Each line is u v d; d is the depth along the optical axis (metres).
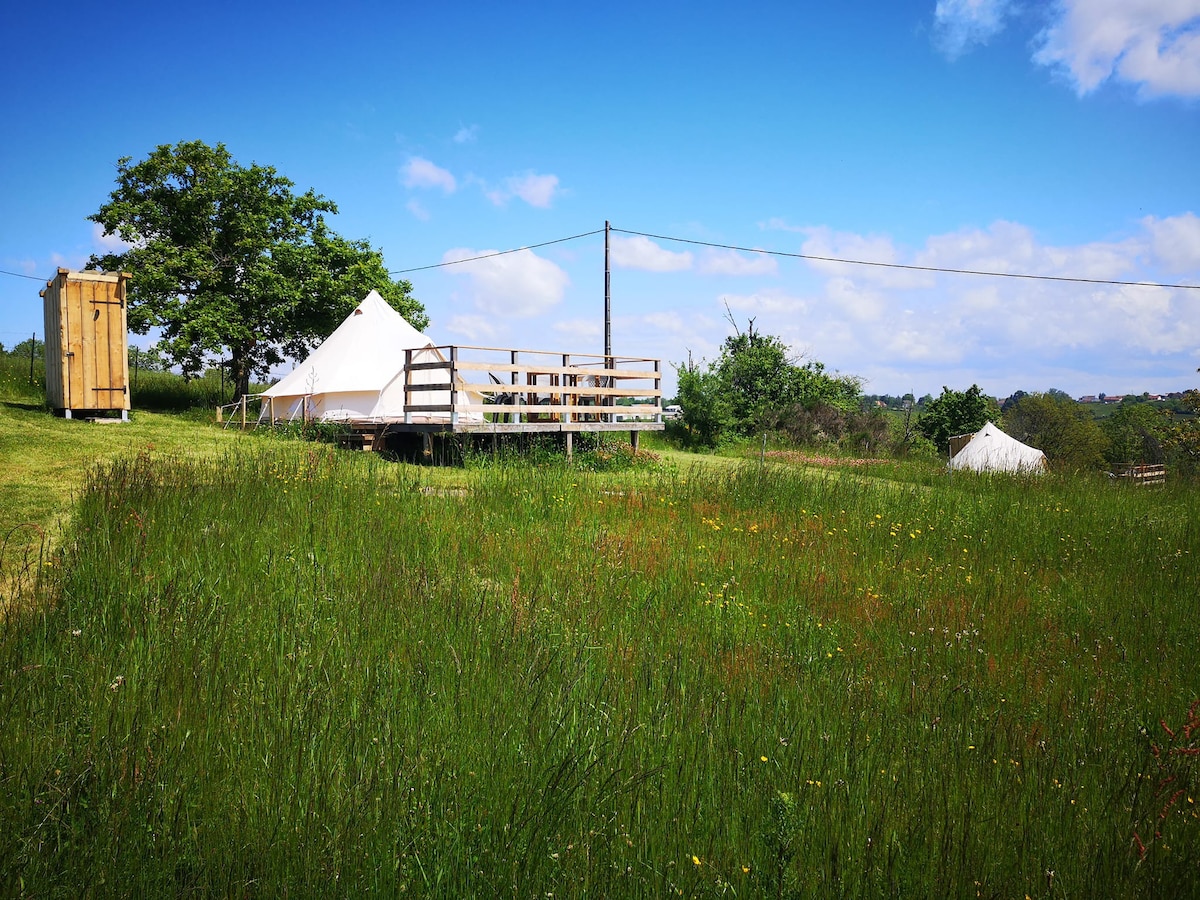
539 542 8.57
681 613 6.81
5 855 3.07
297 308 28.77
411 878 3.14
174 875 3.12
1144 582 9.49
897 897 3.30
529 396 17.89
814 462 22.95
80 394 15.32
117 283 15.72
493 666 5.00
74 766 3.61
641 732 4.27
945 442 38.53
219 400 28.34
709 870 3.31
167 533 7.36
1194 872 3.60
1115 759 4.70
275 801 3.50
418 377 21.58
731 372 35.62
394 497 9.91
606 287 29.80
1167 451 34.03
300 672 4.79
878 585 8.39
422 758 3.88
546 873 3.22
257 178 28.03
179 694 4.35
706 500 12.27
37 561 6.62
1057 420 43.91
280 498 9.15
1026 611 7.96
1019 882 3.48
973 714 5.23
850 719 4.82
